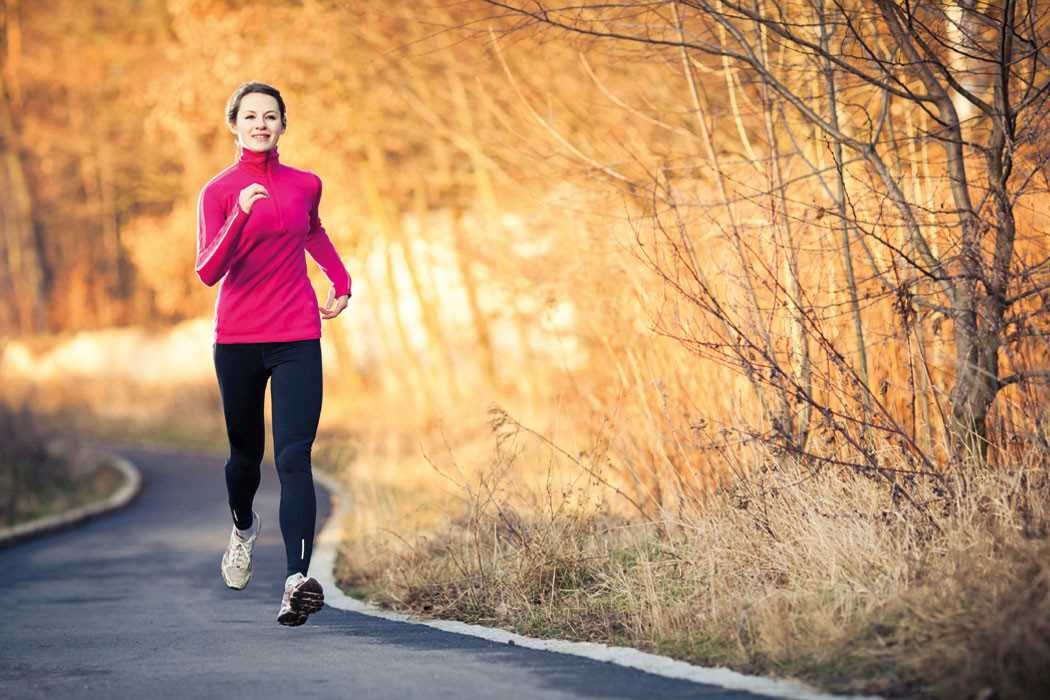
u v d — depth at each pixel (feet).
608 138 54.54
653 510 44.45
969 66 42.88
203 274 32.07
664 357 45.52
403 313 162.30
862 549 31.65
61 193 268.00
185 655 33.27
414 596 42.27
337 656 31.96
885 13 36.58
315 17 103.09
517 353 119.34
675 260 41.98
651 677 27.84
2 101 242.37
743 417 41.96
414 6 82.28
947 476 34.09
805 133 44.88
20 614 46.06
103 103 180.55
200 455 158.92
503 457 46.80
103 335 238.68
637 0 39.19
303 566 32.60
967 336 36.47
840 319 40.75
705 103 48.21
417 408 131.23
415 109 105.50
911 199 41.73
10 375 134.10
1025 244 38.88
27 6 203.31
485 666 29.81
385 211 131.54
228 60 109.50
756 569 33.27
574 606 36.42
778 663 27.86
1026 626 24.40
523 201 76.13
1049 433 34.50
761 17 36.60
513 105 64.95
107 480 123.54
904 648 26.71
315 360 33.63
